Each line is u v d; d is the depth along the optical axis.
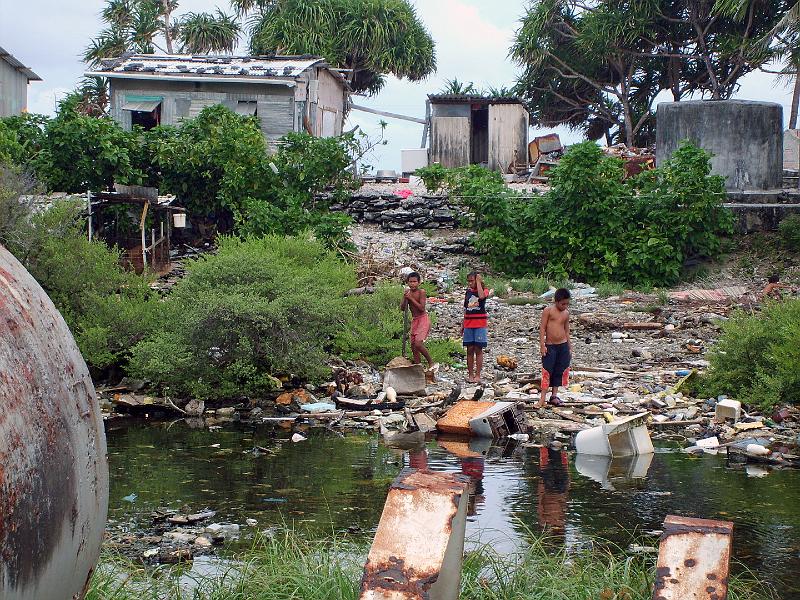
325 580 4.90
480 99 34.41
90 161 22.62
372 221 26.50
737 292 20.59
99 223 20.20
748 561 6.29
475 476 8.64
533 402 12.08
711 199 23.27
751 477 8.71
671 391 12.62
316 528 6.90
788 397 11.56
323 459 9.36
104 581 4.90
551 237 23.48
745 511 7.50
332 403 12.30
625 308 19.73
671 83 42.75
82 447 2.97
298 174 22.70
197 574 5.43
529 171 33.84
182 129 23.84
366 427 11.13
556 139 35.88
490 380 13.62
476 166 25.84
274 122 28.23
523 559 5.59
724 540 2.83
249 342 12.40
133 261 19.50
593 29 40.78
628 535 6.77
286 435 10.64
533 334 17.14
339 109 34.53
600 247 23.33
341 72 34.34
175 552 6.16
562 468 9.03
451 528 2.50
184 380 12.30
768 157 26.16
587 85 45.00
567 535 6.75
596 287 22.53
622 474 8.79
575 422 11.21
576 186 23.39
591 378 13.68
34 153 22.75
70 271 13.31
